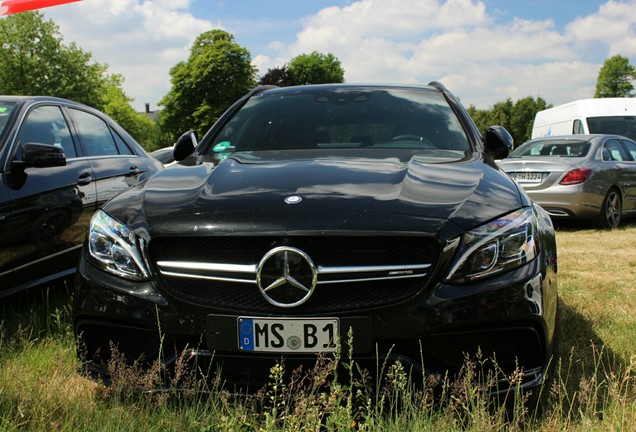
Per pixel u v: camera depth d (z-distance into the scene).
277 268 2.15
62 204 4.09
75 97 53.97
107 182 4.67
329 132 3.44
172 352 2.28
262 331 2.15
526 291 2.19
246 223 2.22
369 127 3.47
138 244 2.33
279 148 3.32
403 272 2.16
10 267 3.63
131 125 69.19
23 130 4.06
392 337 2.13
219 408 2.19
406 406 2.08
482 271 2.17
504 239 2.23
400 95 3.85
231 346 2.18
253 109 3.81
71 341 3.23
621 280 5.22
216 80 60.59
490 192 2.45
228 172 2.77
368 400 2.05
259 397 2.12
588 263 6.07
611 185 9.06
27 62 52.53
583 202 8.73
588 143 9.30
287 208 2.27
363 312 2.13
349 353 2.06
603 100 14.71
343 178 2.55
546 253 2.40
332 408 2.02
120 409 2.23
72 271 4.21
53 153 3.90
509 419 2.24
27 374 2.77
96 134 4.95
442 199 2.34
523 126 101.38
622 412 2.26
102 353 2.40
